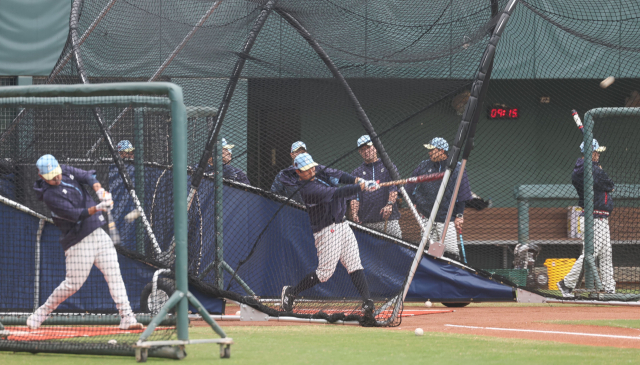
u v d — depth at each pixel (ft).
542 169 163.53
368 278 97.40
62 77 103.09
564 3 108.88
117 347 55.83
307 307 92.58
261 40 95.66
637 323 81.25
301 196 90.33
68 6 126.41
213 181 93.91
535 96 161.58
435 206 80.23
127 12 100.48
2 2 124.67
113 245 74.54
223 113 90.38
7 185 81.41
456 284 100.48
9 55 124.88
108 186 84.28
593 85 156.46
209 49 96.48
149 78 99.66
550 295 104.17
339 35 96.48
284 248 97.71
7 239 81.56
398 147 117.19
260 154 106.73
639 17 107.55
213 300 86.63
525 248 121.70
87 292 81.41
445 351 57.16
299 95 101.50
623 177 152.46
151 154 86.28
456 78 93.40
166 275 79.66
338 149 131.54
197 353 57.77
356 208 100.94
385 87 102.12
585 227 109.60
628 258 129.80
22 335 67.10
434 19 96.02
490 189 163.43
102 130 85.51
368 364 50.83
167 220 84.07
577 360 51.96
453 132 117.80
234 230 97.14
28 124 85.66
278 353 56.70
